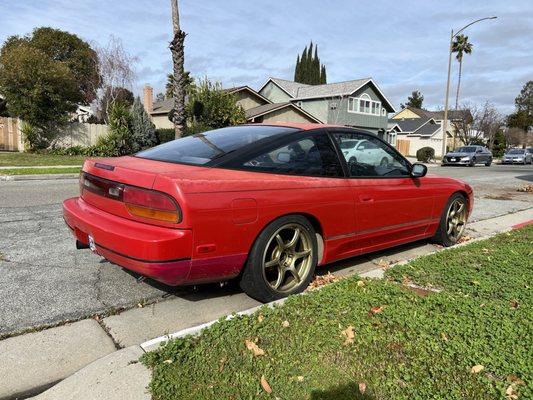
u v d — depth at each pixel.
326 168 4.18
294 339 2.96
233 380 2.55
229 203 3.33
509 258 4.98
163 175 3.23
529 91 101.19
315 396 2.46
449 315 3.29
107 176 3.54
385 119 43.78
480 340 2.96
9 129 23.34
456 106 53.03
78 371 2.61
